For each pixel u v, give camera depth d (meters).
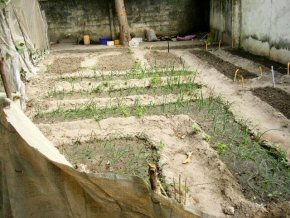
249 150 4.60
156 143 4.78
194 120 5.59
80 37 13.72
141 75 8.09
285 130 5.09
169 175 4.01
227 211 3.40
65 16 13.40
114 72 8.48
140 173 4.16
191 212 1.73
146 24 13.86
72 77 8.16
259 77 7.58
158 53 10.72
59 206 2.28
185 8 13.84
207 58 9.75
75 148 4.83
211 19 13.27
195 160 4.38
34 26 10.02
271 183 3.89
